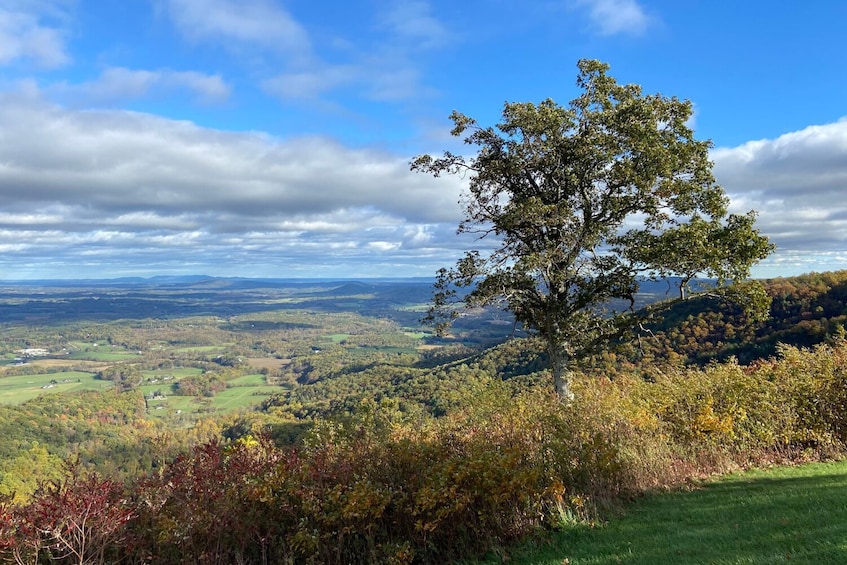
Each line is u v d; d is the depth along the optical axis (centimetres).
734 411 938
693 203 1242
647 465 739
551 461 654
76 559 438
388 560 476
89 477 462
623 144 1255
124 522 460
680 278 1205
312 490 509
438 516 504
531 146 1328
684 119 1260
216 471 512
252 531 499
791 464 831
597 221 1298
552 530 545
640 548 465
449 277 1327
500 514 545
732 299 1212
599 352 1367
